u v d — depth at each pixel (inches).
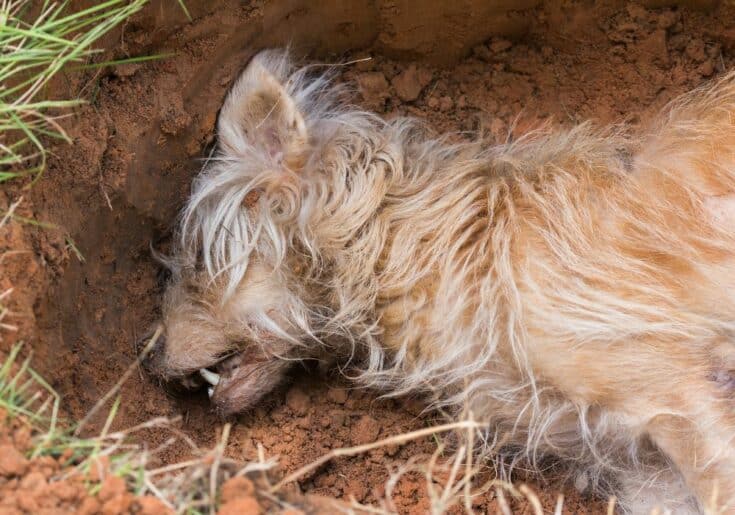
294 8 50.0
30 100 43.5
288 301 48.3
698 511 47.3
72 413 44.3
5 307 41.8
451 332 47.4
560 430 47.7
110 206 46.0
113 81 47.1
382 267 48.1
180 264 48.9
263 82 47.8
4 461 39.4
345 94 52.2
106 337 47.1
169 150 48.2
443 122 53.1
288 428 49.3
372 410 49.7
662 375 44.9
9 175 42.8
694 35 52.3
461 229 47.7
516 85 53.1
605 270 45.9
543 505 48.5
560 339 45.6
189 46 48.1
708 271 45.6
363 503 48.1
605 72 52.8
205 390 49.9
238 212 48.4
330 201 48.4
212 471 40.1
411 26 51.7
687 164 47.1
